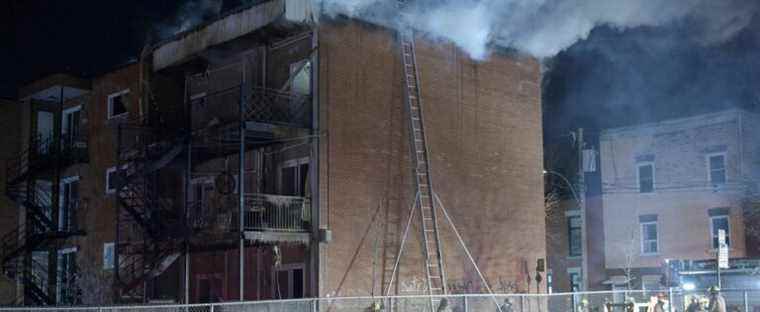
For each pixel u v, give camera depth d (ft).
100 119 106.22
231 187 81.15
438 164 87.81
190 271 92.48
